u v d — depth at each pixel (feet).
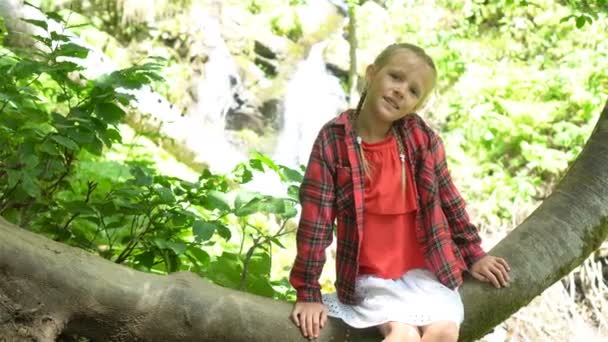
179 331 7.99
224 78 28.63
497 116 28.30
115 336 7.86
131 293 7.84
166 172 20.81
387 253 8.38
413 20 31.53
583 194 10.64
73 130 9.52
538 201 27.20
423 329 8.23
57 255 7.67
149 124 22.43
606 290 20.72
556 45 30.53
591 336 19.58
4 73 9.93
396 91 8.05
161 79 9.98
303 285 8.34
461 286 9.14
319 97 30.30
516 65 30.45
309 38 31.27
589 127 27.84
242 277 9.88
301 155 29.50
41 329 7.40
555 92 29.01
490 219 25.96
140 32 27.55
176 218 10.05
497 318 9.32
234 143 28.27
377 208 8.32
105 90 9.70
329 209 8.25
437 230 8.45
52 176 10.46
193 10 28.86
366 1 32.55
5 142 9.84
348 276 8.36
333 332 8.41
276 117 29.40
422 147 8.49
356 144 8.29
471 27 31.32
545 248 10.01
